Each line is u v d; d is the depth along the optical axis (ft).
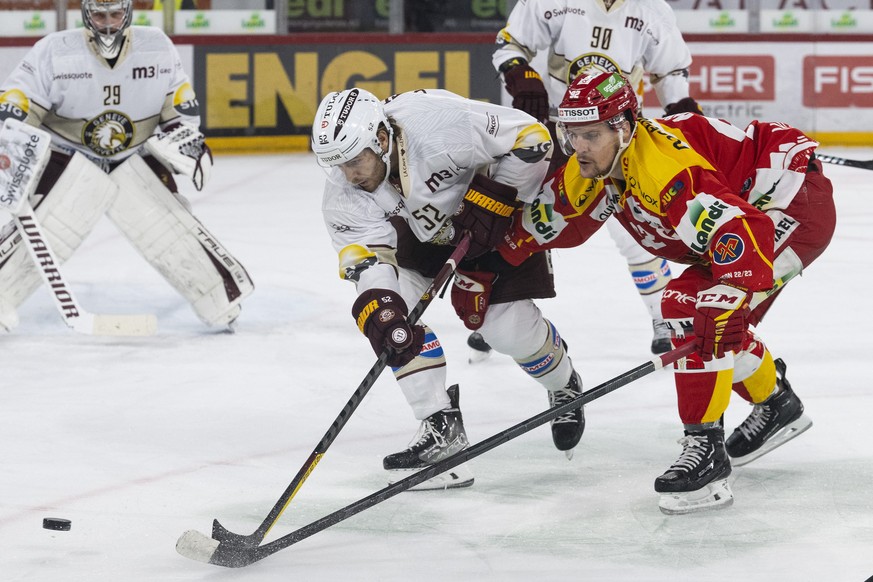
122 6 62.59
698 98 141.28
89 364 60.54
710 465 39.65
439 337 66.03
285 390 55.88
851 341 62.59
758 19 140.77
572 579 34.12
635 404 52.70
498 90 143.74
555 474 43.86
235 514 40.24
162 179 67.41
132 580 34.40
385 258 41.52
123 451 47.06
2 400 54.03
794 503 40.14
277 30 140.67
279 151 142.82
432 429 42.83
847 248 88.69
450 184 41.93
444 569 35.09
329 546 37.11
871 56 141.28
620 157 38.40
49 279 64.54
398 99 41.42
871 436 47.21
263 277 82.12
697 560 35.35
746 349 41.63
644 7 61.00
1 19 132.05
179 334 67.10
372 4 143.54
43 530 38.55
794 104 141.90
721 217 36.55
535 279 44.65
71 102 64.64
